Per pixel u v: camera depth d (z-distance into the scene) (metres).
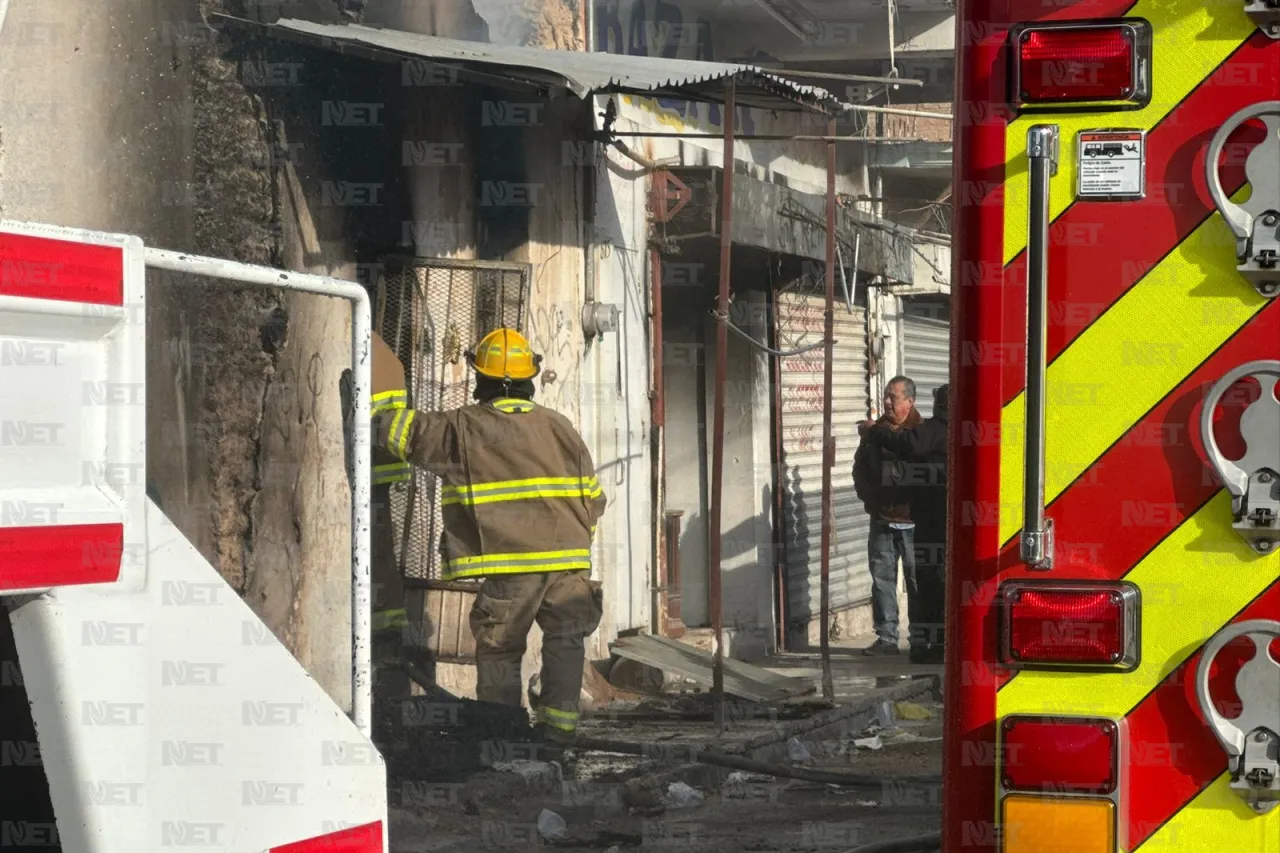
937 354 21.06
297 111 8.41
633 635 12.36
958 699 2.97
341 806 3.08
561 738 8.23
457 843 6.58
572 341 11.41
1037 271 2.88
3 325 2.43
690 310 14.62
